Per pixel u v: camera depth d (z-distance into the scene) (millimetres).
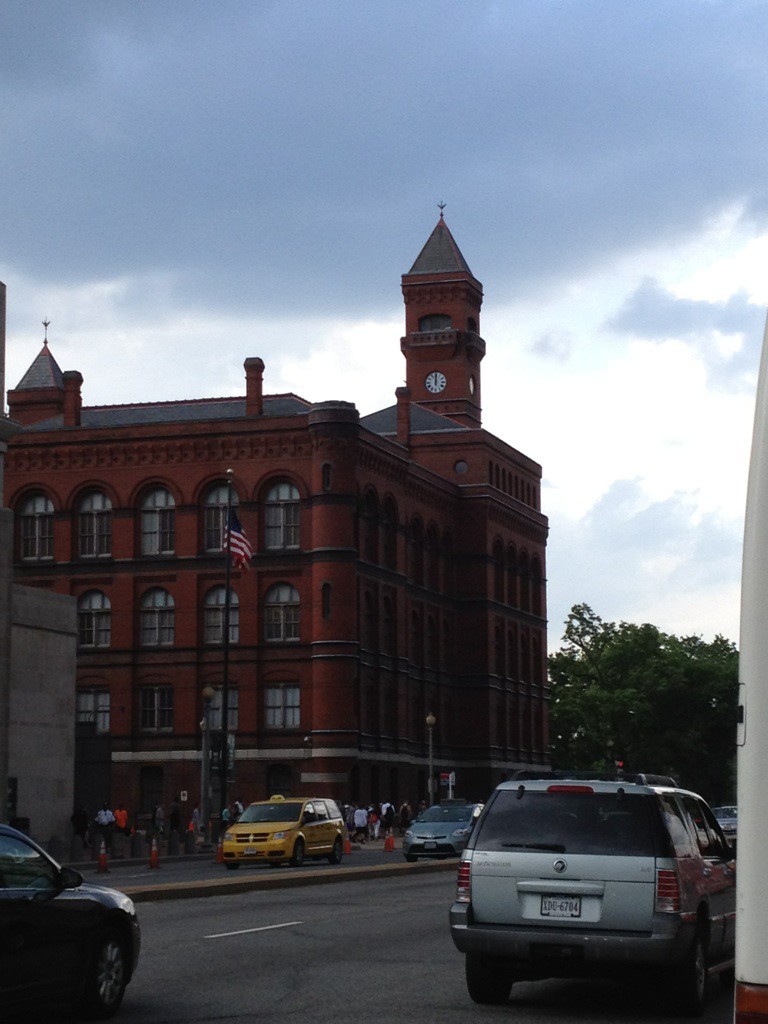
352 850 66312
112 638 85312
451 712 99188
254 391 86625
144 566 85250
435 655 96875
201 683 83750
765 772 7340
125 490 86188
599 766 125125
